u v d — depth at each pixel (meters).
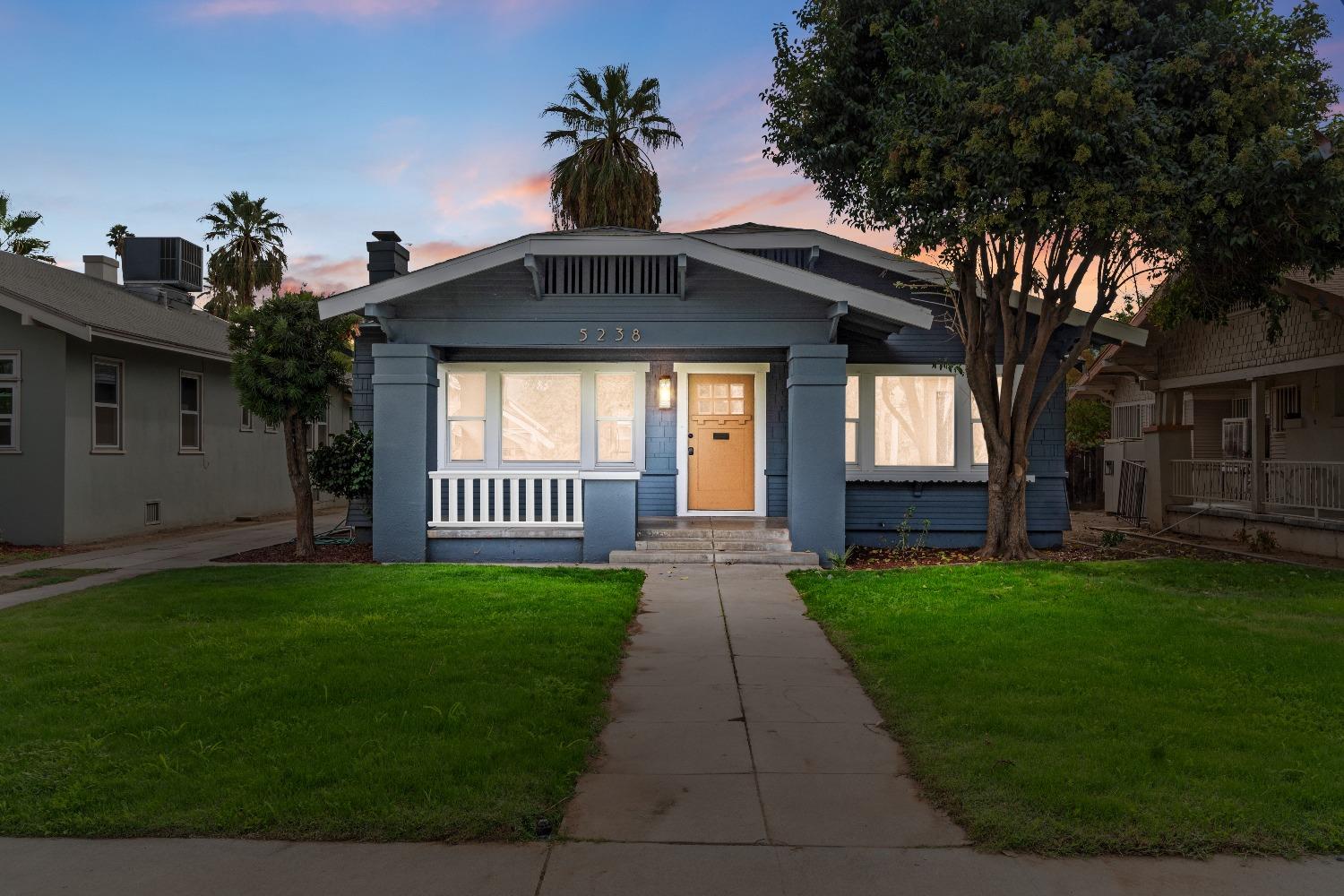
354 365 14.41
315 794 4.32
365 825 4.06
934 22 11.09
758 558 12.16
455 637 7.47
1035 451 14.20
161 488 18.17
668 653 7.51
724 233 14.96
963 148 10.65
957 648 7.17
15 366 15.50
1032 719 5.34
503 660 6.72
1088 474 23.81
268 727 5.24
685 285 12.56
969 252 12.22
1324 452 15.76
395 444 12.65
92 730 5.21
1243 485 15.67
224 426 20.58
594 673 6.59
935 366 14.11
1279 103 10.41
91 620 8.33
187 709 5.55
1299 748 4.95
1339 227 10.27
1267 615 8.54
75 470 15.68
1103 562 12.09
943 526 14.12
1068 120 9.91
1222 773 4.59
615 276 12.67
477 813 4.16
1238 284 12.18
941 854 3.91
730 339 12.64
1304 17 10.73
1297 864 3.81
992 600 9.16
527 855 3.88
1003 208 10.45
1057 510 14.16
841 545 12.40
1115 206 10.12
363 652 6.91
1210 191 10.12
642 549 12.54
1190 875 3.72
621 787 4.64
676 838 4.06
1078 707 5.62
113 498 16.70
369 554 13.38
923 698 5.89
